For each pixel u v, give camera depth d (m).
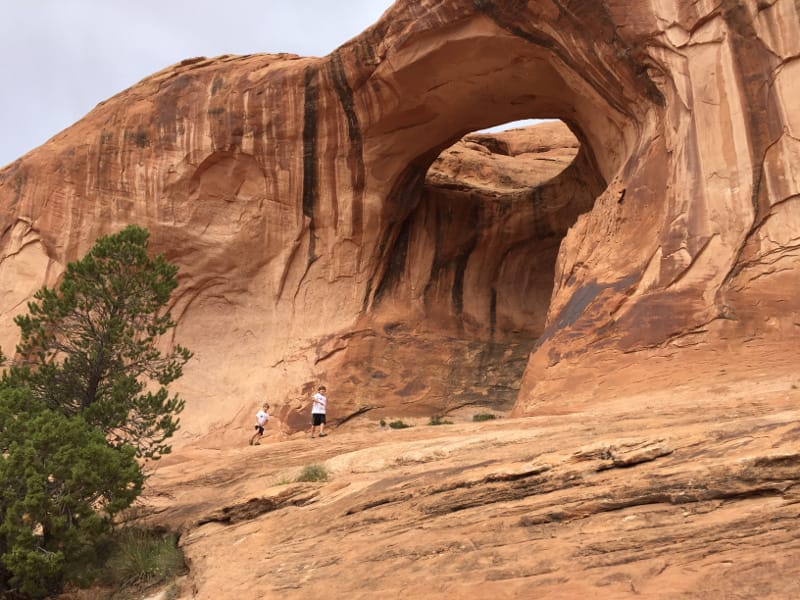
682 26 13.98
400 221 23.11
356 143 21.47
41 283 22.72
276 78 21.61
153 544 8.87
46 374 11.28
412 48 18.70
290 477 9.55
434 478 7.19
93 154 22.94
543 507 5.72
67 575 8.16
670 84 14.25
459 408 21.61
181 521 9.49
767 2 13.01
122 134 22.89
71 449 8.41
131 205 22.59
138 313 12.09
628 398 11.69
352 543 6.45
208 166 22.34
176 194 22.48
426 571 5.47
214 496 10.41
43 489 8.15
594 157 21.69
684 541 4.77
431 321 22.84
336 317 22.33
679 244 12.87
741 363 11.30
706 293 12.23
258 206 22.53
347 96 20.67
